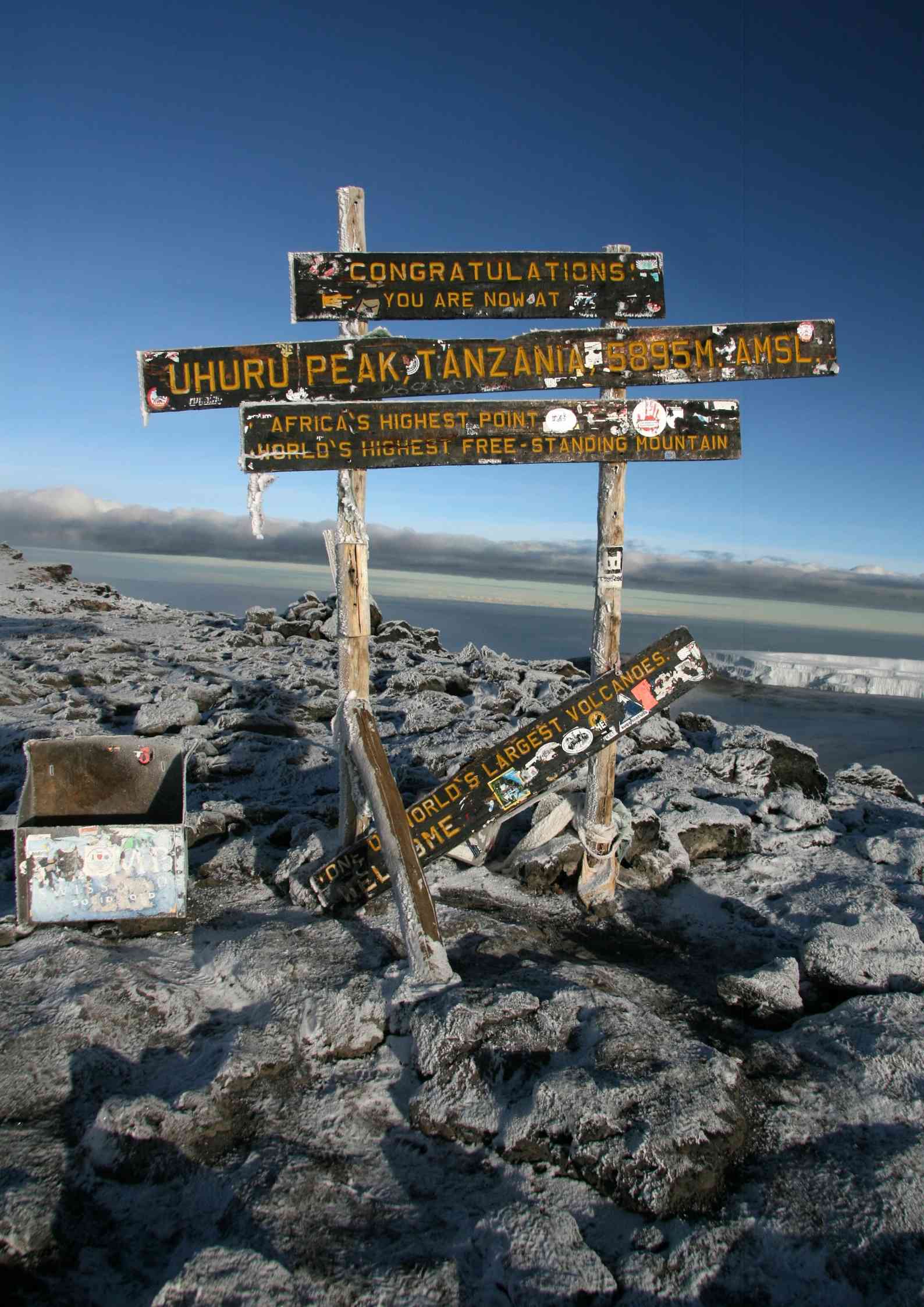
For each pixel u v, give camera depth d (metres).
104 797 5.27
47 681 10.24
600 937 5.09
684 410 4.92
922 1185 2.92
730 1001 4.20
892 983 4.27
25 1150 3.01
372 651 14.01
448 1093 3.34
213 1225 2.83
